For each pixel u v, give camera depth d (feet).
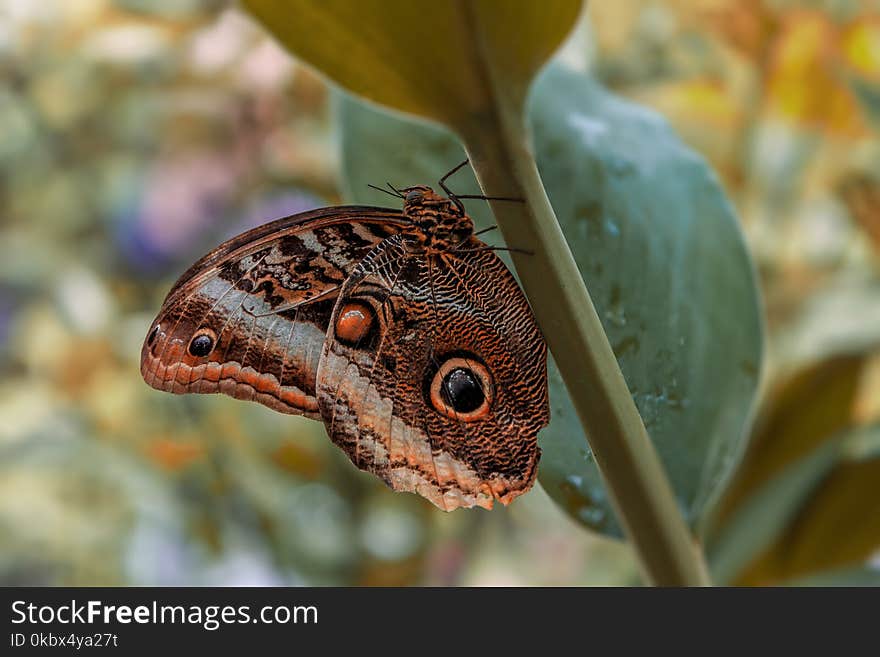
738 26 2.70
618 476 1.78
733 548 2.22
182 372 1.96
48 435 3.31
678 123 2.83
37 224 3.87
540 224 1.74
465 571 3.12
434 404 1.92
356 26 1.71
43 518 3.57
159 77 3.24
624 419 1.77
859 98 2.69
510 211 1.74
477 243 1.91
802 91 2.70
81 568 3.48
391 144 2.03
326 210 1.96
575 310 1.75
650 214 1.94
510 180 1.74
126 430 3.24
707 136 2.82
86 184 3.76
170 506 3.13
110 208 3.68
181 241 3.45
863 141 2.72
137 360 3.42
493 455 1.90
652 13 2.94
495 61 1.73
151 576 3.34
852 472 2.23
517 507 3.28
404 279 1.94
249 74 2.90
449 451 1.92
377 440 1.95
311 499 3.06
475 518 3.15
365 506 3.04
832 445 2.25
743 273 1.93
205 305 1.96
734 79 2.79
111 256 3.66
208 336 1.97
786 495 2.23
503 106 1.73
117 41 3.03
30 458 3.31
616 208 1.94
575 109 2.00
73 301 3.54
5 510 3.57
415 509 3.05
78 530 3.56
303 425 3.05
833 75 2.68
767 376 2.49
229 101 3.01
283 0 1.71
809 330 2.53
